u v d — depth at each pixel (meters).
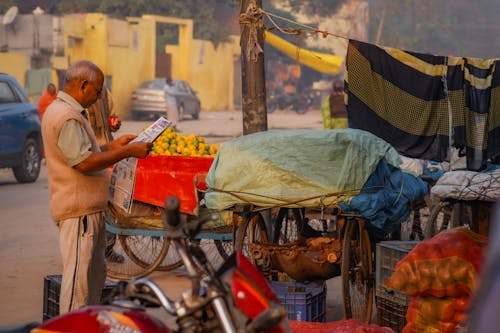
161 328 3.32
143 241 9.91
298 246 7.10
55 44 44.97
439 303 5.77
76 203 6.09
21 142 18.14
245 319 3.16
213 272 3.19
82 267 6.11
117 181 7.51
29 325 4.23
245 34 9.14
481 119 8.05
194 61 58.62
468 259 5.68
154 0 56.56
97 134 9.86
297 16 71.12
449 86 8.05
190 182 8.80
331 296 8.73
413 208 9.64
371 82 8.09
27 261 10.20
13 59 42.94
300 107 59.47
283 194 6.77
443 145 8.12
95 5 54.47
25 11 52.25
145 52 51.44
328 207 6.70
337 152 6.81
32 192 16.88
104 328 3.32
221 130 36.62
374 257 7.50
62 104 6.09
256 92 9.20
